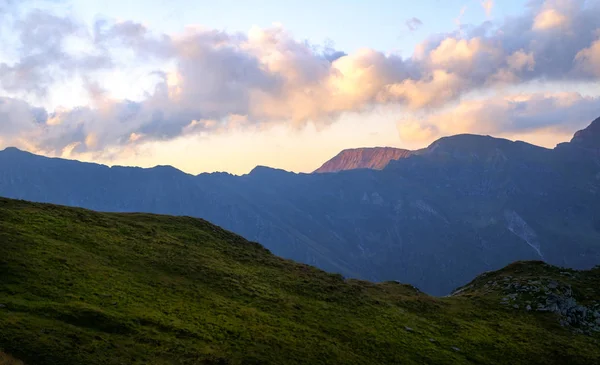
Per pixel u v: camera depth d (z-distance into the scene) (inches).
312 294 3132.4
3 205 3075.8
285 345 2191.2
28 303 1847.9
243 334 2175.2
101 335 1786.4
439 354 2652.6
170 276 2699.3
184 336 1991.9
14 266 2117.4
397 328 2906.0
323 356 2202.3
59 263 2310.5
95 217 3376.0
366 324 2837.1
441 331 3083.2
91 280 2262.6
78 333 1729.8
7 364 1363.2
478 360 2711.6
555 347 3080.7
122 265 2620.6
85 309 1911.9
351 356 2306.8
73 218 3176.7
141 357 1717.5
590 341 3356.3
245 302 2659.9
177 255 3075.8
